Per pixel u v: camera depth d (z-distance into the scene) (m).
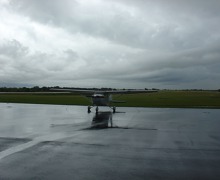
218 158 6.76
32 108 25.27
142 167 5.96
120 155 6.98
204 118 16.58
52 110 22.81
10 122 14.12
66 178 5.21
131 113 20.03
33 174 5.43
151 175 5.43
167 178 5.26
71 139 9.16
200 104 30.88
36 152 7.23
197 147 8.03
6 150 7.45
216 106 28.17
